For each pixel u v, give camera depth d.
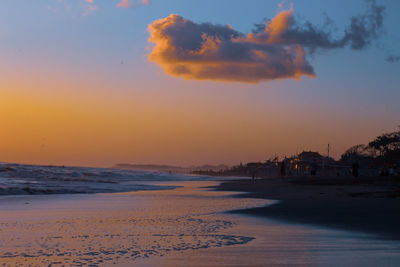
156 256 9.52
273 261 8.77
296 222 16.06
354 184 56.12
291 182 69.81
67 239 12.16
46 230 14.20
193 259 9.12
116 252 10.07
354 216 17.34
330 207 21.77
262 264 8.49
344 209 20.41
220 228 14.62
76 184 55.22
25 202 27.84
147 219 17.77
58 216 19.03
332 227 14.38
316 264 8.36
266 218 17.70
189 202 28.98
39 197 32.84
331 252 9.72
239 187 62.50
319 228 14.23
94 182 66.75
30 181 58.72
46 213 20.55
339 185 56.50
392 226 14.38
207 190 51.59
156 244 11.23
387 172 78.31
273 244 11.05
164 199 32.50
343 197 30.45
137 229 14.48
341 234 12.74
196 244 11.20
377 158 129.75
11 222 16.59
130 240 11.97
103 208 23.81
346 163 130.12
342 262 8.50
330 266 8.13
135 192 44.66
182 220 17.33
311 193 39.06
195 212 21.14
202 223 16.20
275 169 170.88
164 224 15.93
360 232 13.07
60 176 93.00
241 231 13.77
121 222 16.67
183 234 13.17
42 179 69.00
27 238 12.34
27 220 17.34
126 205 26.17
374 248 10.21
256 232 13.48
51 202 28.11
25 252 10.09
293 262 8.62
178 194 40.75
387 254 9.37
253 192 45.03
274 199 31.61
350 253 9.54
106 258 9.33
